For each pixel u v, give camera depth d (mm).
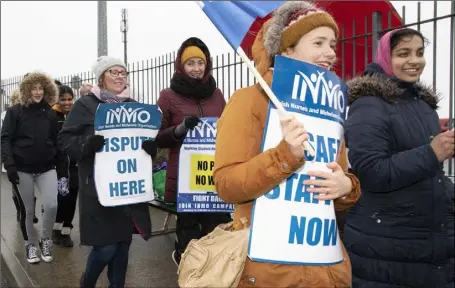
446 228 2201
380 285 2225
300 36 1725
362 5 5586
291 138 1504
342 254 1820
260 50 1841
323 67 1755
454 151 1979
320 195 1650
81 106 3389
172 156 3914
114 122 3301
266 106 1700
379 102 2193
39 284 4094
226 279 1618
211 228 3865
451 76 4047
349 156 2184
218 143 1697
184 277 1745
